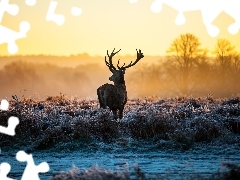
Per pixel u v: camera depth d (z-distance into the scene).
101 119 26.84
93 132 26.28
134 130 26.20
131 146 24.58
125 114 31.52
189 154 22.94
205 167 19.66
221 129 25.98
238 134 27.03
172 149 23.84
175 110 32.25
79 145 24.69
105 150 24.11
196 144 24.62
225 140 24.97
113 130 26.12
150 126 26.11
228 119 28.39
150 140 25.66
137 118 26.80
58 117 29.67
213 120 26.84
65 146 24.59
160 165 20.28
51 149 24.58
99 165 20.70
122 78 31.94
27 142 25.86
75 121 27.05
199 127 25.61
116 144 24.77
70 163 21.42
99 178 15.09
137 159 21.91
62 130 26.30
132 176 16.80
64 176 15.78
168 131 26.00
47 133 25.47
